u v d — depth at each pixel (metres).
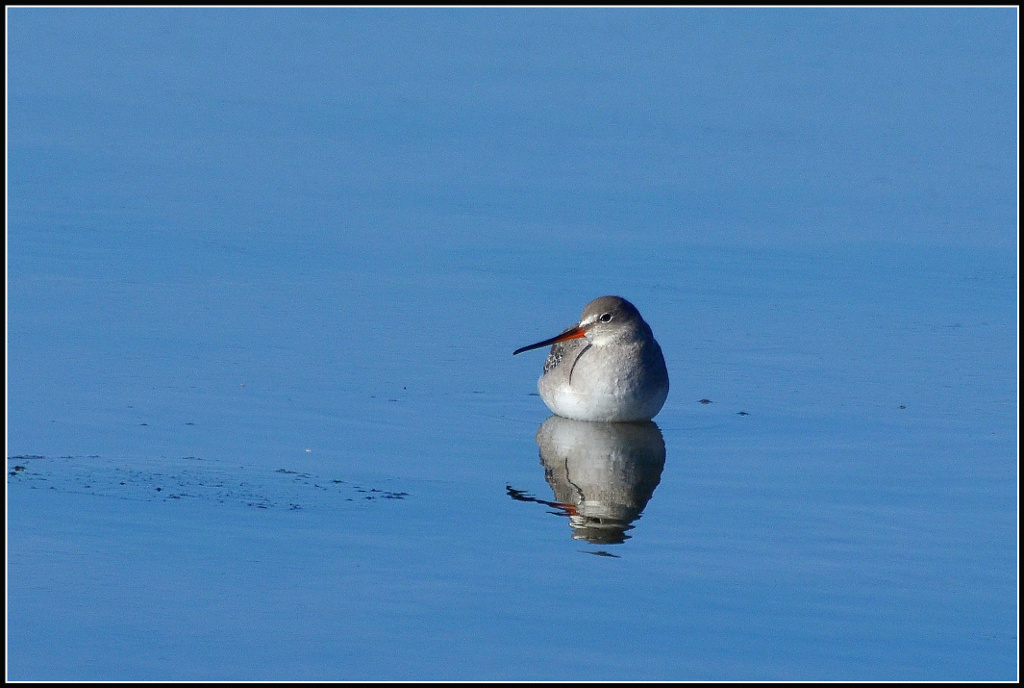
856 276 22.19
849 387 17.97
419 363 18.48
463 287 21.31
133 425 15.88
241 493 14.09
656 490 14.59
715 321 20.31
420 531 13.35
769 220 24.48
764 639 11.43
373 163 26.45
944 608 11.97
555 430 16.48
